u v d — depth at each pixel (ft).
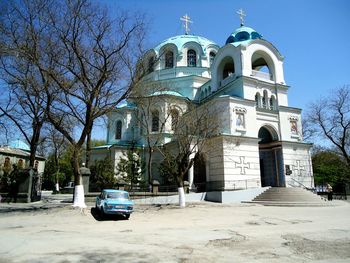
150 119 120.78
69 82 65.00
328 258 24.89
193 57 146.00
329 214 59.16
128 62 69.36
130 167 99.45
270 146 110.52
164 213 61.82
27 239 33.37
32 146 89.20
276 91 112.16
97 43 63.98
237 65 109.40
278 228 42.24
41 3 60.75
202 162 99.14
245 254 26.35
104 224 47.03
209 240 32.96
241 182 92.68
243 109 101.04
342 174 137.69
